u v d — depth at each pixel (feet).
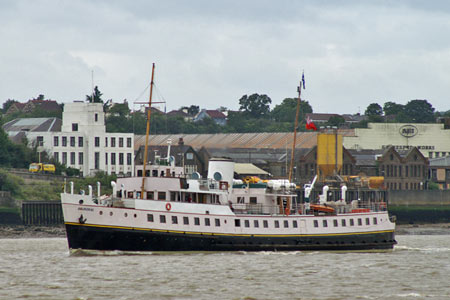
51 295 639.76
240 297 637.71
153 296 637.71
